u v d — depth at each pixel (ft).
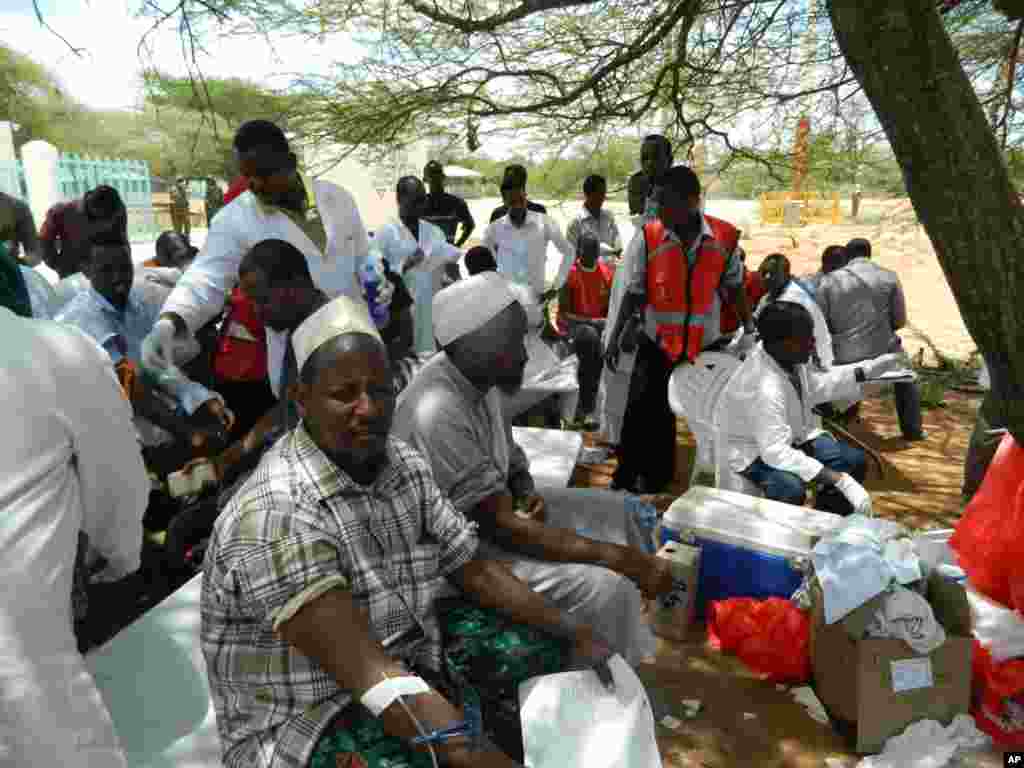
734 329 15.70
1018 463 10.00
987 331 8.26
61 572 5.49
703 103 16.80
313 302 9.78
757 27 15.07
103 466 6.02
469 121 16.14
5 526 5.20
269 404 11.73
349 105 15.29
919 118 7.73
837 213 42.57
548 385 16.35
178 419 11.02
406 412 7.86
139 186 48.24
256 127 10.34
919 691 8.61
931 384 23.98
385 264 12.03
